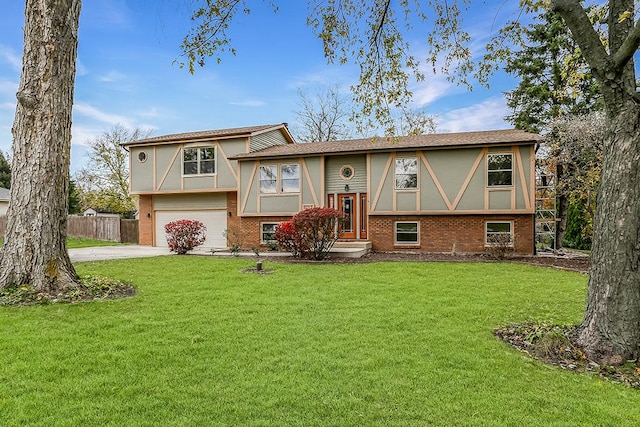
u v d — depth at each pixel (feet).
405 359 12.48
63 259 22.27
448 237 44.93
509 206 42.75
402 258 40.16
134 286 24.38
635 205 12.86
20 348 13.14
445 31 25.48
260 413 9.14
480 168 43.75
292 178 51.29
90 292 21.45
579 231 55.31
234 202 58.18
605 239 13.28
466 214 44.16
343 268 32.50
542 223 52.85
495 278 27.63
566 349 13.20
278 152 52.16
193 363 12.07
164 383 10.65
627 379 11.30
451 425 8.68
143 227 63.26
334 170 50.55
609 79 13.11
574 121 43.39
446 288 24.02
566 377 11.30
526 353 13.21
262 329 15.62
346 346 13.67
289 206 51.13
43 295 20.24
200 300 20.63
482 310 18.67
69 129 22.86
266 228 52.60
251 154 52.42
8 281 20.97
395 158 46.52
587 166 43.83
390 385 10.61
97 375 11.12
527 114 62.28
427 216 45.68
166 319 16.96
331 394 10.07
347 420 8.86
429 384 10.69
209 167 57.93
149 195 63.00
